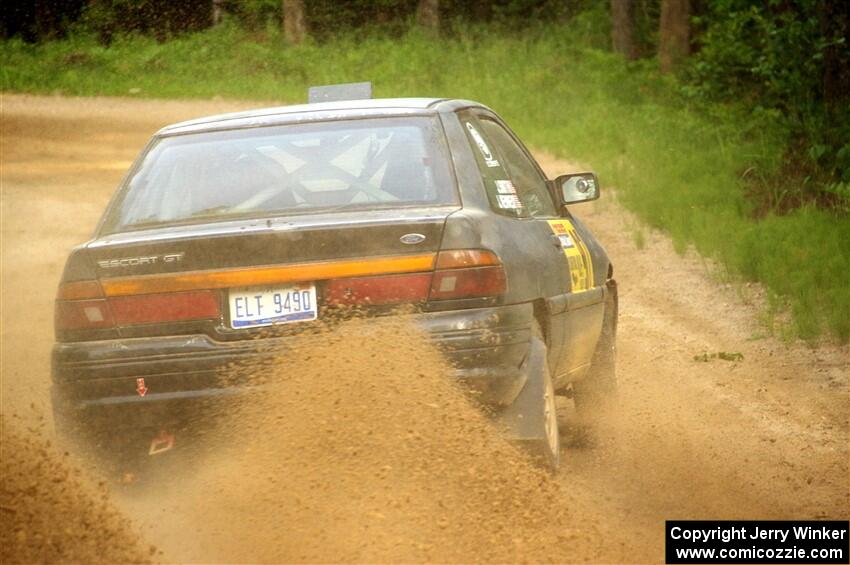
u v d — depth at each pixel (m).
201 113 80.94
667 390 21.11
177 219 14.13
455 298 12.79
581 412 19.05
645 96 81.44
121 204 14.64
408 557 11.42
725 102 68.38
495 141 16.66
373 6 113.69
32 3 106.25
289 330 12.77
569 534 12.36
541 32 115.25
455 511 12.20
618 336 26.05
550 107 78.69
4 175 52.38
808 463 16.39
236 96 90.94
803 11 56.31
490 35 113.31
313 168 14.43
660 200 42.00
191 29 107.69
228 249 12.85
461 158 14.55
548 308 14.45
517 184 16.38
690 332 26.16
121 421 12.98
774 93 60.28
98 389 12.97
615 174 49.97
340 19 112.88
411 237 12.83
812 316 24.75
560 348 15.43
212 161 14.80
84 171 54.22
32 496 12.09
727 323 26.72
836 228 32.97
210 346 12.77
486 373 12.70
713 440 17.70
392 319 12.69
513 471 12.52
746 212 39.09
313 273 12.74
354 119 15.16
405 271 12.77
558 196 18.34
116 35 104.62
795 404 19.92
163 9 107.06
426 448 12.27
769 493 14.92
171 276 12.95
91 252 13.25
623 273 33.47
